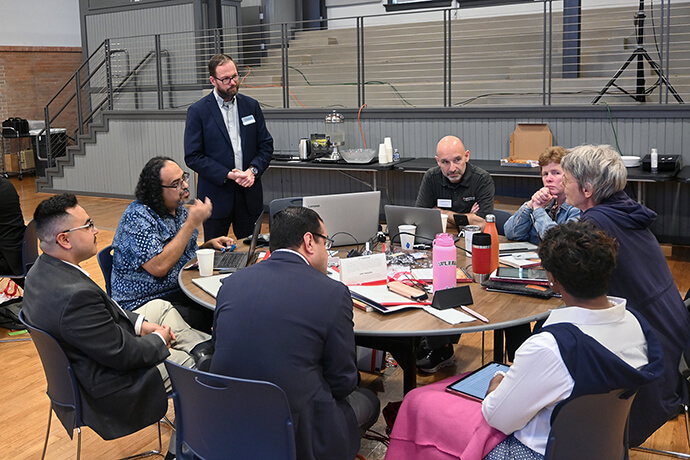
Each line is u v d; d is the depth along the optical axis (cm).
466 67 766
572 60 716
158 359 220
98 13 958
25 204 868
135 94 938
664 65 663
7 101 1100
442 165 374
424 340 320
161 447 265
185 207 317
